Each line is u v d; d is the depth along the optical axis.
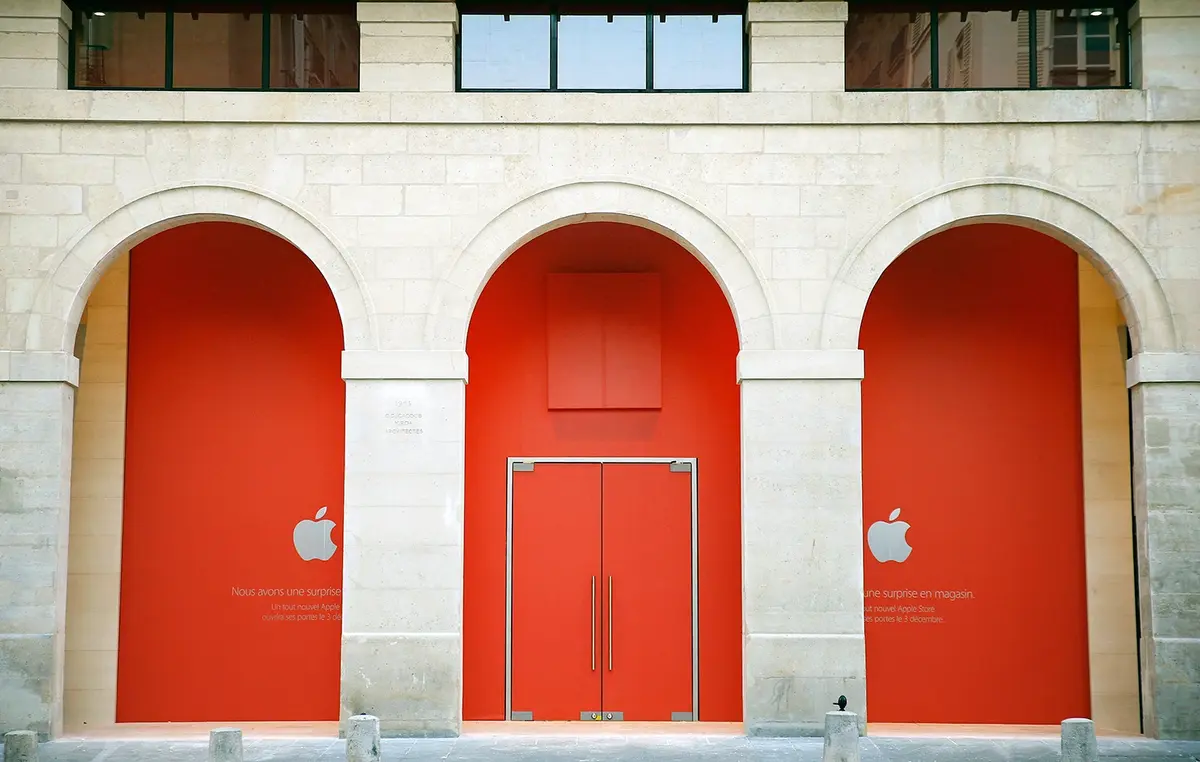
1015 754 13.00
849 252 14.10
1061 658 15.24
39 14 14.13
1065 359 15.58
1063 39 14.66
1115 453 15.43
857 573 13.78
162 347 15.55
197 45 14.52
